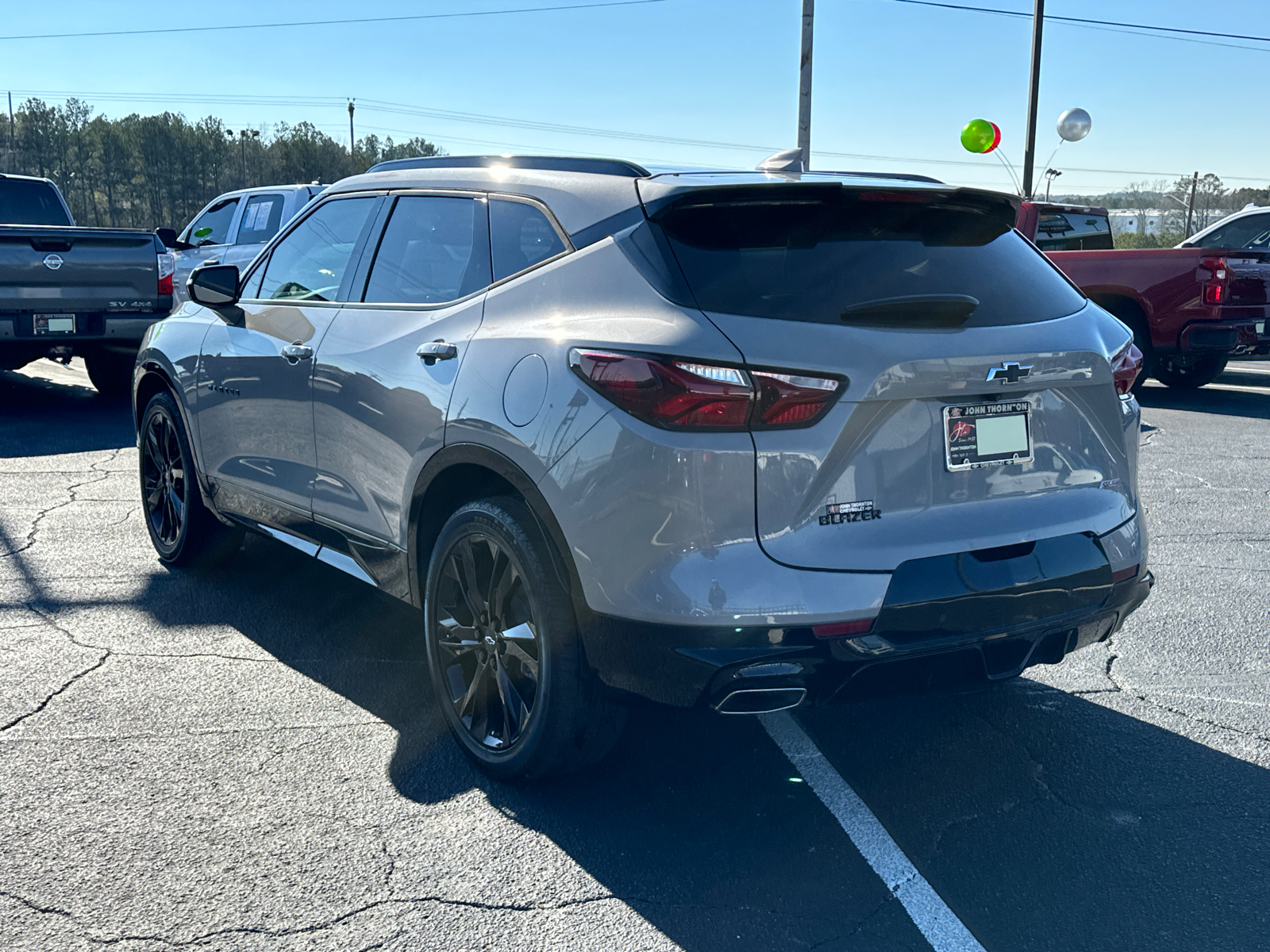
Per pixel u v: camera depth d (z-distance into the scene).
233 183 143.50
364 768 3.18
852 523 2.63
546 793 3.06
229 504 4.56
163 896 2.52
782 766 3.24
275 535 4.33
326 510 3.85
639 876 2.65
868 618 2.60
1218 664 4.09
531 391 2.84
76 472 7.11
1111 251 10.89
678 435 2.55
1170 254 10.49
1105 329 3.13
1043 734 3.48
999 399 2.84
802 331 2.59
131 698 3.63
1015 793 3.09
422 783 3.10
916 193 2.86
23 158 134.75
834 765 3.26
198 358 4.59
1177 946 2.39
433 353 3.22
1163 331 10.62
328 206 4.18
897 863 2.71
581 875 2.65
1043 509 2.93
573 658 2.83
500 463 2.91
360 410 3.53
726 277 2.67
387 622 4.43
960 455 2.77
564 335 2.82
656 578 2.58
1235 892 2.60
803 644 2.56
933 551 2.71
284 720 3.49
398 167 3.95
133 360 10.29
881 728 3.52
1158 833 2.87
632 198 2.93
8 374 12.30
